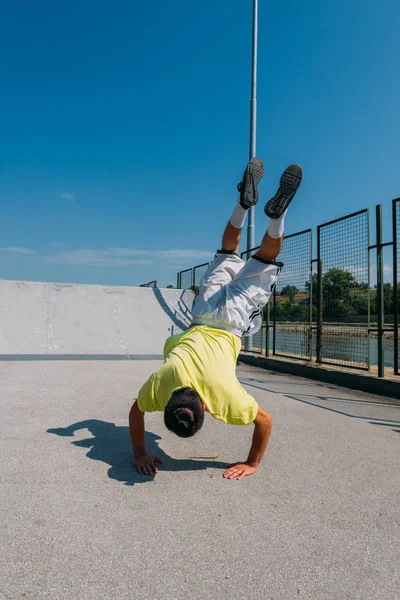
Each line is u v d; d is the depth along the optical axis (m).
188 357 2.90
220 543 2.22
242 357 10.02
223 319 3.25
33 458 3.25
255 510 2.58
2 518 2.36
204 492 2.80
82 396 5.43
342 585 1.92
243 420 2.92
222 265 3.72
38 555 2.04
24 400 5.09
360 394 6.21
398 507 2.68
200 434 4.04
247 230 10.46
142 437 3.17
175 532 2.30
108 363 9.22
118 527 2.33
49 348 10.77
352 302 6.94
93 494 2.70
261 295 3.47
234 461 3.38
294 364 8.05
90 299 12.17
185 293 13.40
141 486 2.85
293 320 8.48
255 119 10.50
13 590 1.79
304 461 3.41
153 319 12.55
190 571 1.98
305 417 4.74
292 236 8.42
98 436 3.84
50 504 2.55
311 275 7.85
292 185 3.19
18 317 11.07
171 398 2.68
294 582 1.93
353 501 2.74
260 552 2.15
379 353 6.34
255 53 10.52
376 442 3.91
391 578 1.99
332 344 7.46
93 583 1.86
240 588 1.88
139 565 2.00
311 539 2.29
